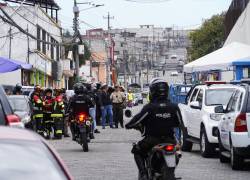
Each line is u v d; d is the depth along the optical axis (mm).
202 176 19250
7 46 64375
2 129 7531
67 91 49375
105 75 149875
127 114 15359
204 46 98750
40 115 33812
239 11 62719
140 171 14352
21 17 64062
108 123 48562
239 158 20172
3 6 62938
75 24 72625
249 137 19656
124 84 146750
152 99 14359
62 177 6727
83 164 22359
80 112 27016
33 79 64688
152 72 156750
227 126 21109
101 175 19500
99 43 156750
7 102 14211
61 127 34531
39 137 7465
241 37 53938
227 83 26703
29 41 65000
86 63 127000
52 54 79125
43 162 6828
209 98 25250
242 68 35500
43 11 70812
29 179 6555
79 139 27188
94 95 45000
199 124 25234
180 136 27750
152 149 13688
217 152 24562
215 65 36438
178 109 14273
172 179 13078
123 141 33062
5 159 6738
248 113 19734
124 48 178500
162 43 181875
